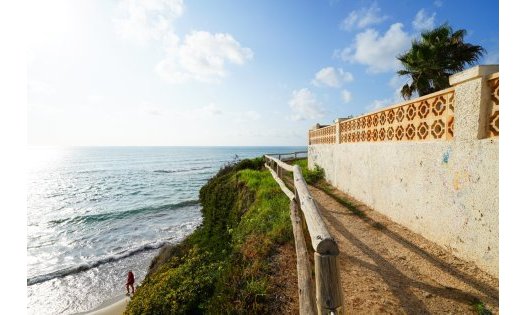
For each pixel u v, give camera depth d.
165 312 4.64
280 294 3.46
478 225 3.47
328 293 1.54
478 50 9.63
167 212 27.05
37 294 12.48
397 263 3.94
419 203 4.76
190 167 88.38
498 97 3.22
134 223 23.64
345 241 4.88
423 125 4.71
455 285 3.25
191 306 4.60
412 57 10.20
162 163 109.94
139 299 5.38
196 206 29.31
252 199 9.86
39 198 38.78
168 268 7.66
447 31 9.66
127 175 66.12
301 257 3.16
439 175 4.22
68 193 42.78
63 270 14.62
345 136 8.71
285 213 6.09
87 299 12.09
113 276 13.98
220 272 4.98
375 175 6.45
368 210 6.57
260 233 5.68
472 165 3.54
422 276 3.54
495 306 2.83
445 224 4.10
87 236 20.84
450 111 4.02
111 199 36.19
